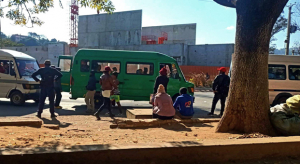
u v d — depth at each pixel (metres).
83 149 3.67
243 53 5.58
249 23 5.46
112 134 5.74
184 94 7.52
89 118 8.76
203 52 38.75
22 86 11.10
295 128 5.35
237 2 5.71
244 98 5.61
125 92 11.67
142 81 11.68
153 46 39.44
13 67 11.25
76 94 11.65
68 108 11.33
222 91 9.63
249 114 5.57
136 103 14.01
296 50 31.89
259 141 4.31
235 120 5.76
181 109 7.32
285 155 4.31
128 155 3.76
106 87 8.76
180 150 3.94
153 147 3.85
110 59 11.68
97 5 8.07
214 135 5.49
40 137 5.10
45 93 8.43
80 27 51.19
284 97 11.19
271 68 11.30
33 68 12.10
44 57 44.88
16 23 8.70
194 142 4.18
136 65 11.74
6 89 11.25
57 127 6.52
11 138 4.78
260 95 5.54
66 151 3.57
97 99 11.62
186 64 38.91
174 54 38.19
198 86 26.38
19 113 9.57
